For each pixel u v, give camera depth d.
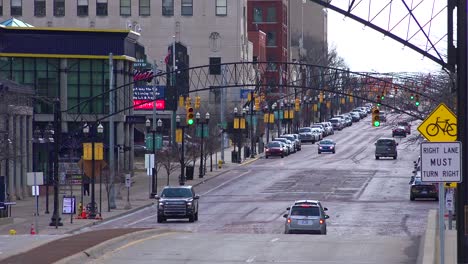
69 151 162.50
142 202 148.25
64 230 106.38
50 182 148.50
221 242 66.81
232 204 142.25
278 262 54.81
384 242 67.06
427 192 143.12
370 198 148.75
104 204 143.12
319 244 65.62
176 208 116.00
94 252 55.03
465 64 52.12
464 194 51.72
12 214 128.38
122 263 52.81
